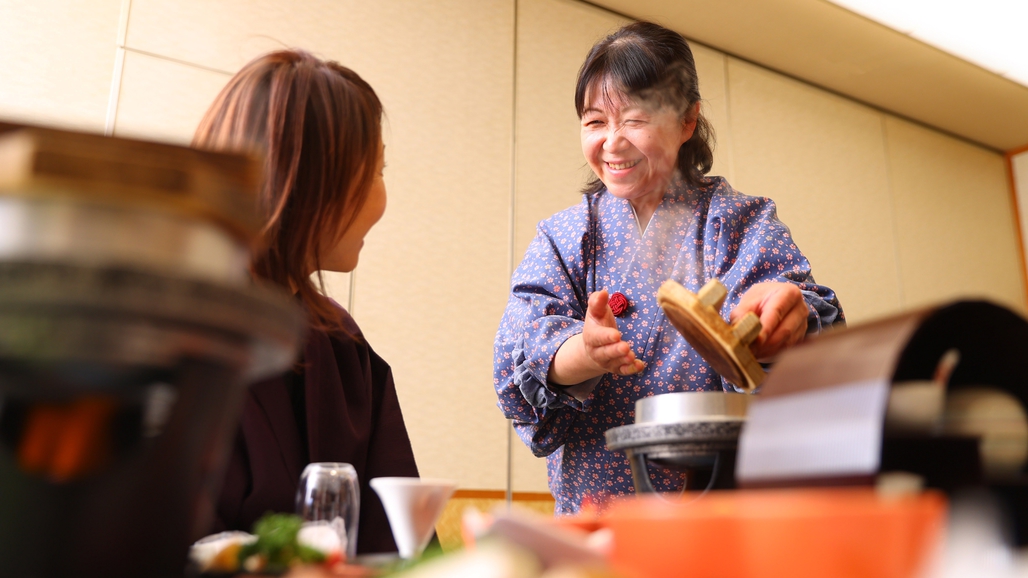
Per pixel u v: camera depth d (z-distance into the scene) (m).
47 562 0.34
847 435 0.38
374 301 3.16
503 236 3.53
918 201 5.15
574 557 0.33
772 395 0.44
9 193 0.33
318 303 0.92
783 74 4.70
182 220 0.36
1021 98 5.00
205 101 2.99
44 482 0.34
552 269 1.34
